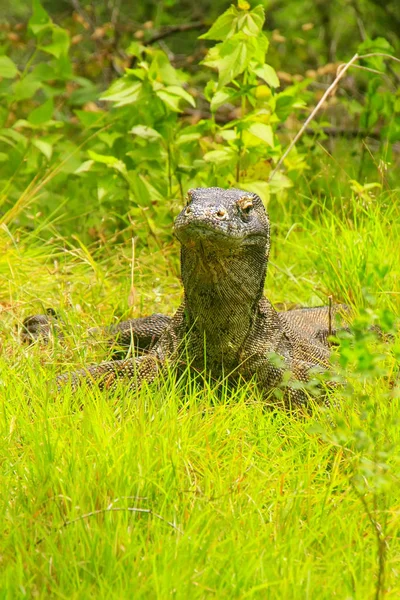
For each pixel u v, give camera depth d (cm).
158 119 1459
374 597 637
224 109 1966
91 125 1520
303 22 2431
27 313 1198
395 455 801
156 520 717
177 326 1059
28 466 776
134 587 636
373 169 1631
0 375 955
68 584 642
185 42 2562
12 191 1516
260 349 1024
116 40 2181
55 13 2680
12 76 1516
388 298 1167
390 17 2361
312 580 661
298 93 1627
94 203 1530
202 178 1468
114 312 1242
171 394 923
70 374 954
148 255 1385
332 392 988
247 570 656
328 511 755
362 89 2306
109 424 848
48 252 1449
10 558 664
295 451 838
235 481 779
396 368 993
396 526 736
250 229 965
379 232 1292
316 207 1555
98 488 738
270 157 1422
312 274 1359
